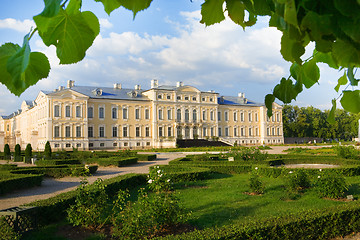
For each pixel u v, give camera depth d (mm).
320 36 764
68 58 821
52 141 48000
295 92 1229
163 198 7445
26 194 12953
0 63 728
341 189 10109
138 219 6512
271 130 72625
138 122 56781
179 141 56719
